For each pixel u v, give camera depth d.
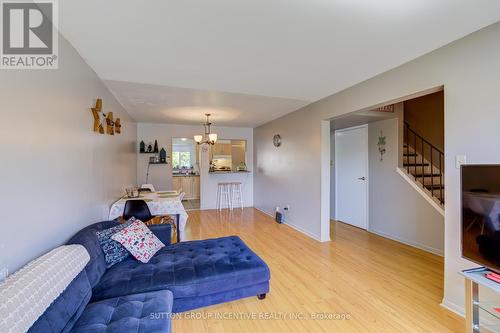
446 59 2.02
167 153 6.02
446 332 1.77
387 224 4.00
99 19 1.63
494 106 1.72
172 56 2.22
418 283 2.49
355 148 4.70
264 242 3.77
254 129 6.77
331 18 1.65
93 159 2.39
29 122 1.38
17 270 1.25
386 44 2.02
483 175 1.57
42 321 1.09
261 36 1.89
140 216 3.06
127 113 4.45
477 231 1.60
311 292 2.33
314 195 3.95
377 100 2.71
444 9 1.56
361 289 2.38
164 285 1.81
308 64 2.42
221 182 6.61
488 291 1.78
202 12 1.58
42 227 1.49
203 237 4.04
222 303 2.12
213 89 3.21
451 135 1.98
